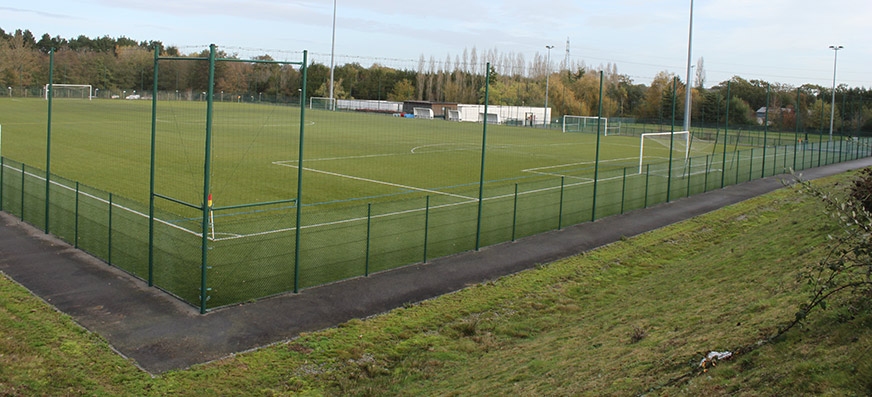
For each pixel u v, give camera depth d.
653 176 39.38
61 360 11.59
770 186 36.44
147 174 33.69
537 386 10.50
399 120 90.12
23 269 16.91
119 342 12.63
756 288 13.93
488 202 28.62
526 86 124.44
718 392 8.64
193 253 18.67
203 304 14.28
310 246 19.91
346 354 12.67
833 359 8.47
